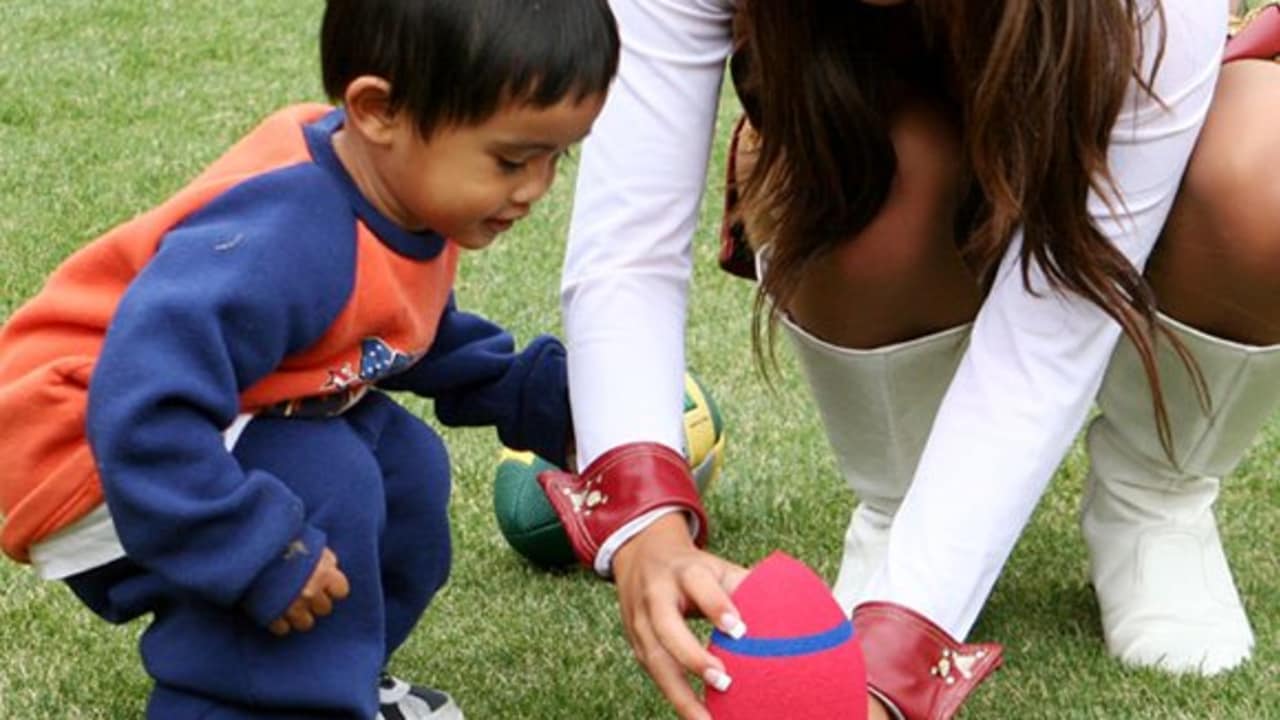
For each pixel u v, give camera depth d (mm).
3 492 2314
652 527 2312
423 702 2625
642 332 2490
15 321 2338
